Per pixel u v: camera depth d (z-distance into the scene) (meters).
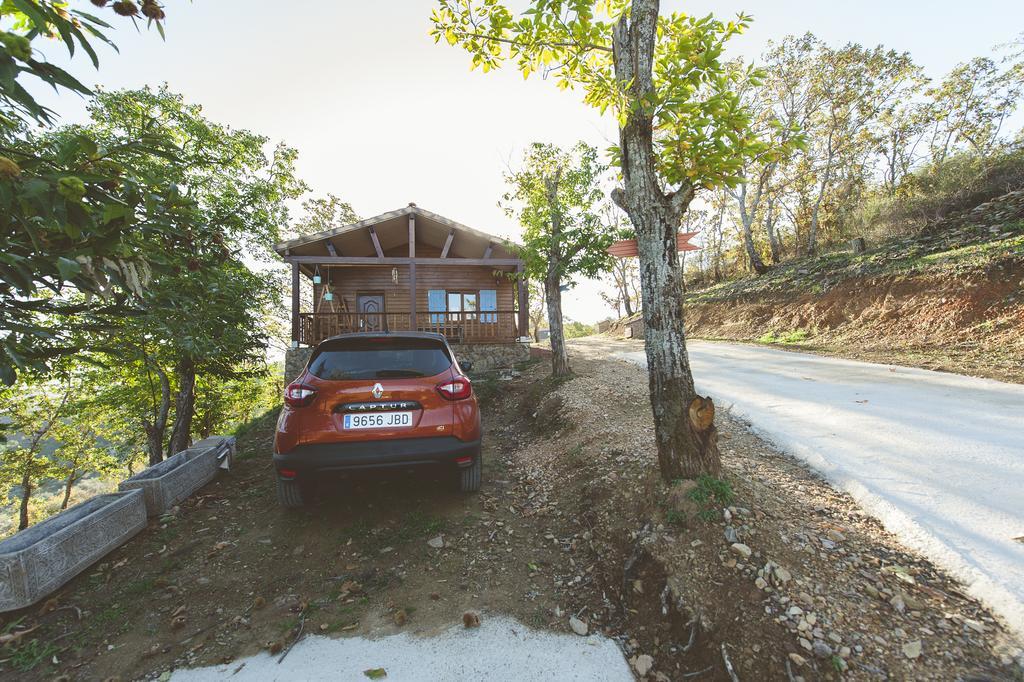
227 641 2.44
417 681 2.11
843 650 1.91
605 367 10.44
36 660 2.32
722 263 30.30
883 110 21.97
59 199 1.39
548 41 3.32
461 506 4.04
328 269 16.67
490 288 17.58
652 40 3.21
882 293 11.34
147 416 14.54
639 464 3.95
